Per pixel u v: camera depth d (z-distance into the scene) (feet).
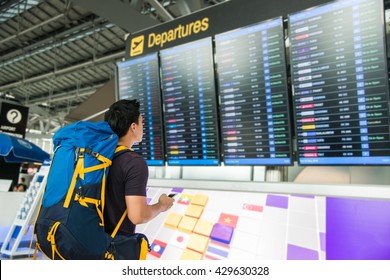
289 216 4.59
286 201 4.83
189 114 6.60
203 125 6.43
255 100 5.80
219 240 4.75
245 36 5.93
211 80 6.32
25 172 39.63
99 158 4.09
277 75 5.57
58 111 53.42
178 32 7.59
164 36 7.84
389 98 4.58
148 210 4.28
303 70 5.31
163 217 5.58
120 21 12.41
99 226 3.93
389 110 4.57
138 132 4.99
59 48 31.35
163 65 7.02
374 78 4.70
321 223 4.30
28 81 37.70
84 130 4.30
